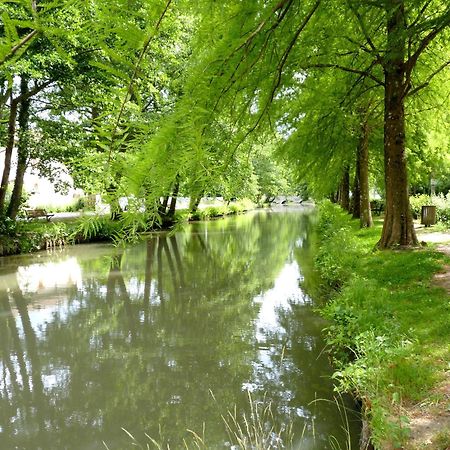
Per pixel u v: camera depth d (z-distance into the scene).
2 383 6.05
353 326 5.56
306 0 2.25
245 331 7.58
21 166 18.67
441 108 12.83
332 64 7.02
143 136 1.04
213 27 1.55
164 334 7.74
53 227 18.83
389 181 10.37
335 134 10.84
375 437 3.12
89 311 9.40
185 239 21.48
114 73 1.02
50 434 4.73
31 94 16.42
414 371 3.93
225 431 4.53
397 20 2.62
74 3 0.94
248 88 1.88
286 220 32.47
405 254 9.35
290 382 5.46
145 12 1.00
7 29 0.89
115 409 5.18
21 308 9.78
